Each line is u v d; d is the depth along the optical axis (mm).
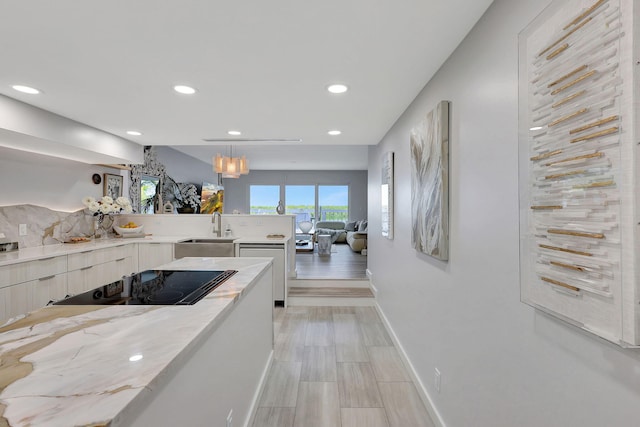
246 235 4734
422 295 2246
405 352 2699
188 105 2582
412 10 1363
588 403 846
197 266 2238
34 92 2273
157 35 1542
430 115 1972
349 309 4215
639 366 714
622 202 716
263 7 1327
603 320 768
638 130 684
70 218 3744
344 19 1422
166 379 857
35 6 1303
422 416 2049
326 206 11008
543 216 963
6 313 2318
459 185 1656
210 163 9297
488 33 1360
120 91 2270
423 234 2119
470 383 1524
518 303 1159
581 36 817
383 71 1965
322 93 2334
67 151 3223
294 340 3221
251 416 1927
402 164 2836
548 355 999
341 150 7352
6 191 3002
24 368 752
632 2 688
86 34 1524
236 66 1888
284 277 4227
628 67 698
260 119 3020
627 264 707
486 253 1383
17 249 2986
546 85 940
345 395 2275
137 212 5488
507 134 1229
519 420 1147
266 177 10953
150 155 6016
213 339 1256
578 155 831
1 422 551
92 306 1264
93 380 699
